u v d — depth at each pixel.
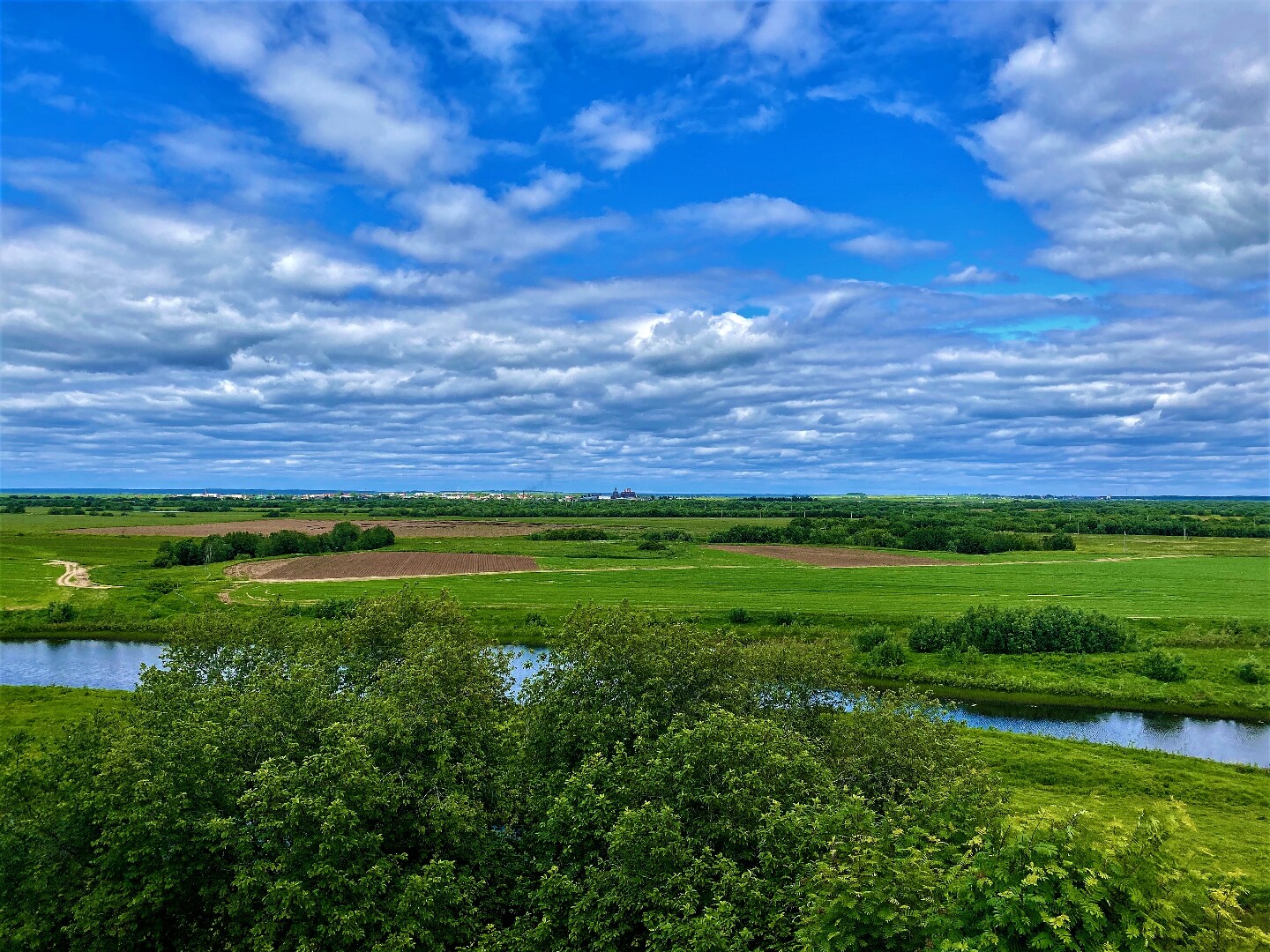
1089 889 14.09
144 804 21.36
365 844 21.33
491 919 23.16
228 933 22.19
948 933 14.74
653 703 27.78
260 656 35.91
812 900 17.00
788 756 24.33
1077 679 62.69
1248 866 29.08
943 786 22.16
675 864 20.88
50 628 84.06
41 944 21.94
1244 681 61.28
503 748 27.66
